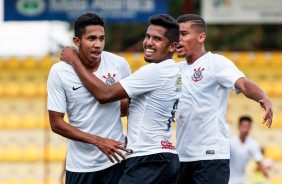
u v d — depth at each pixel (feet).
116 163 76.84
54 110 75.31
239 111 185.78
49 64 196.03
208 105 84.58
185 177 86.33
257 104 186.09
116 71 76.69
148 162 74.18
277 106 186.60
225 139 85.40
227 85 82.84
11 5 181.47
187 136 85.46
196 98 84.84
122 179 75.05
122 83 73.77
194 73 85.25
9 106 191.62
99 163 76.48
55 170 181.68
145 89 73.82
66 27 246.47
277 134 184.03
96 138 74.13
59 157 181.98
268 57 192.03
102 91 73.61
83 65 75.15
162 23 74.38
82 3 180.04
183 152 85.76
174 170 75.66
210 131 84.58
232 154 142.61
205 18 179.93
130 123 75.36
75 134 74.59
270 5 179.01
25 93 191.62
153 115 74.43
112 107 76.02
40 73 195.21
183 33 85.71
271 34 257.96
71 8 180.75
